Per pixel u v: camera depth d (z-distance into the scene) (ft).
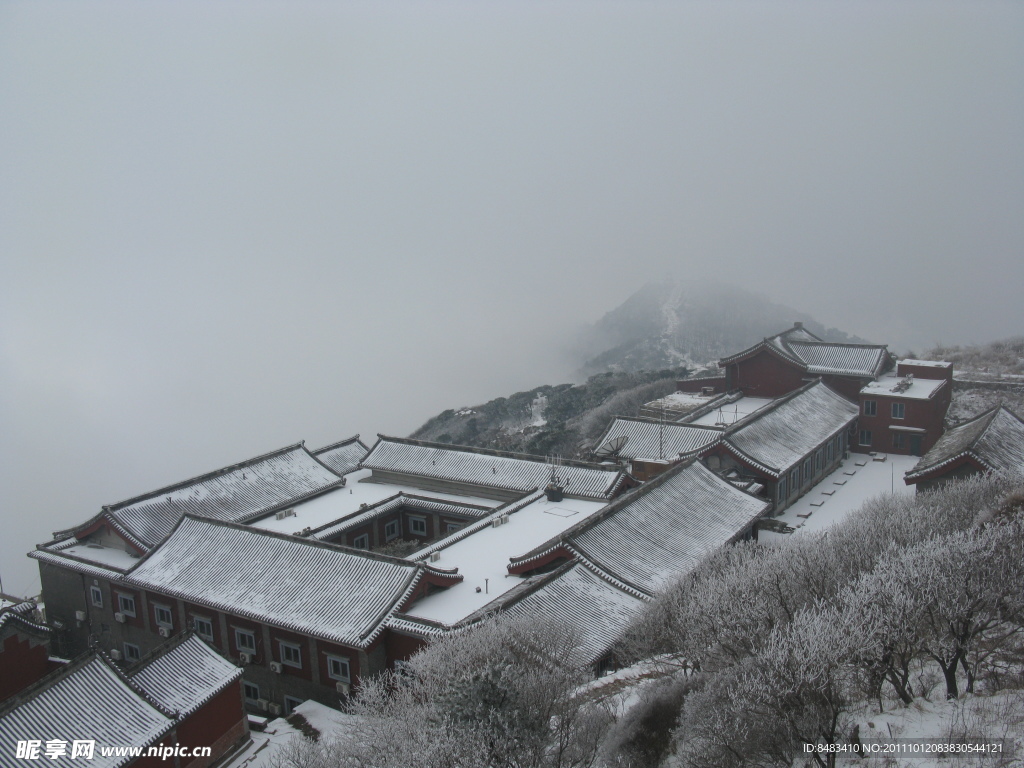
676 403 276.21
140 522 177.06
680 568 143.23
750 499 175.32
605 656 120.37
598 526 146.82
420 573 135.33
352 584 139.03
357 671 131.34
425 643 125.18
